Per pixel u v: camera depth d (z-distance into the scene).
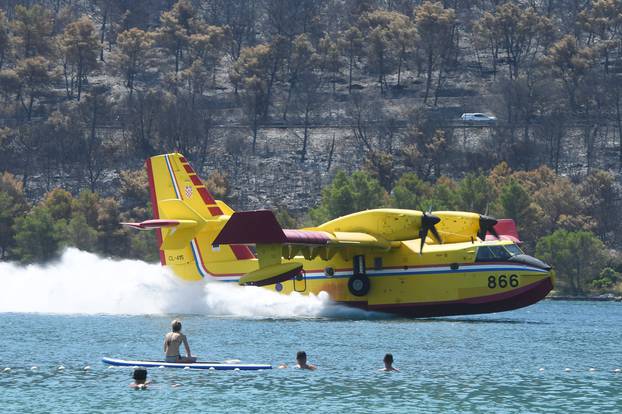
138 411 107.12
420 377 128.75
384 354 148.75
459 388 121.69
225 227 184.62
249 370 131.88
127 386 120.12
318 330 181.00
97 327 186.88
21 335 172.12
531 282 197.50
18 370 131.38
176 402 111.62
